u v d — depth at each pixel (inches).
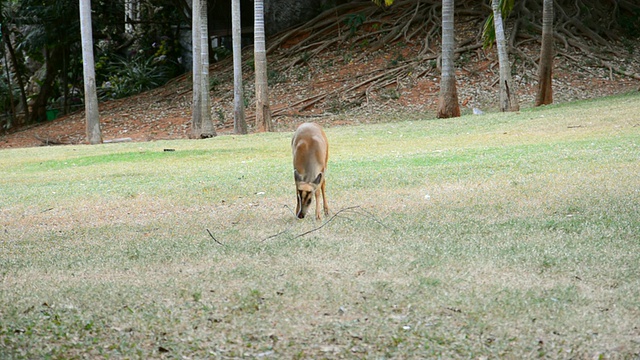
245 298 222.8
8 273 272.1
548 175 442.6
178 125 1341.0
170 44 1838.1
